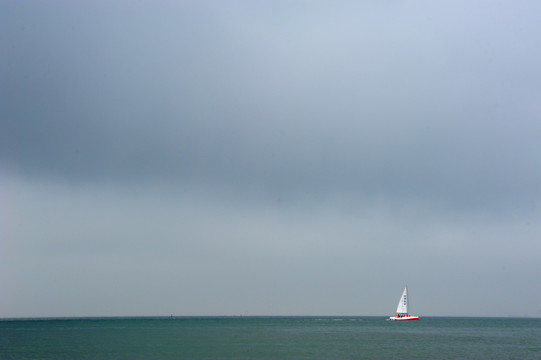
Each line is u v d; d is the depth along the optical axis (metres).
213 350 82.88
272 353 77.94
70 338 116.31
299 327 198.75
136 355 75.25
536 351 82.69
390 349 85.25
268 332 148.62
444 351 82.19
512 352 80.81
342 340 108.75
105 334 136.12
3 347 89.94
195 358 71.31
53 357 73.06
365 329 174.75
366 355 75.38
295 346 91.19
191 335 129.88
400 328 186.25
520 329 185.88
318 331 157.38
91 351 81.56
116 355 75.38
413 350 83.62
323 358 71.38
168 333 141.75
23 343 99.62
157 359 70.25
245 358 71.19
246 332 149.12
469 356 74.38
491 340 110.69
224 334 135.75
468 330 170.75
